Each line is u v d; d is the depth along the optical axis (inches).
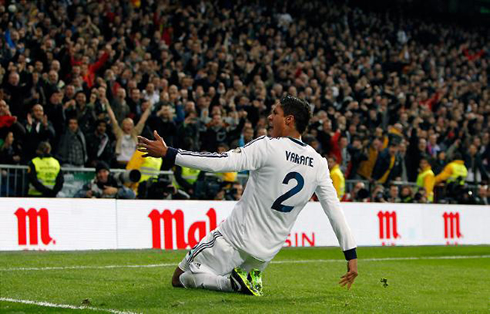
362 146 988.6
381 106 1226.0
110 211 662.5
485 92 1574.8
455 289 428.1
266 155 335.9
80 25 1040.8
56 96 782.5
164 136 838.5
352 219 844.0
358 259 645.9
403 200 968.3
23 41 943.0
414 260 662.5
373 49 1525.6
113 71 934.4
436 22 1830.7
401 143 1035.9
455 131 1255.5
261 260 345.1
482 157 1282.0
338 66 1327.5
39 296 333.4
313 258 631.2
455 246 898.7
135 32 1076.5
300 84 1159.0
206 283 349.7
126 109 866.1
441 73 1584.6
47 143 682.2
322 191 346.0
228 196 781.3
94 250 638.5
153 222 687.7
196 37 1153.4
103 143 783.7
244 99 1012.5
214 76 1035.9
